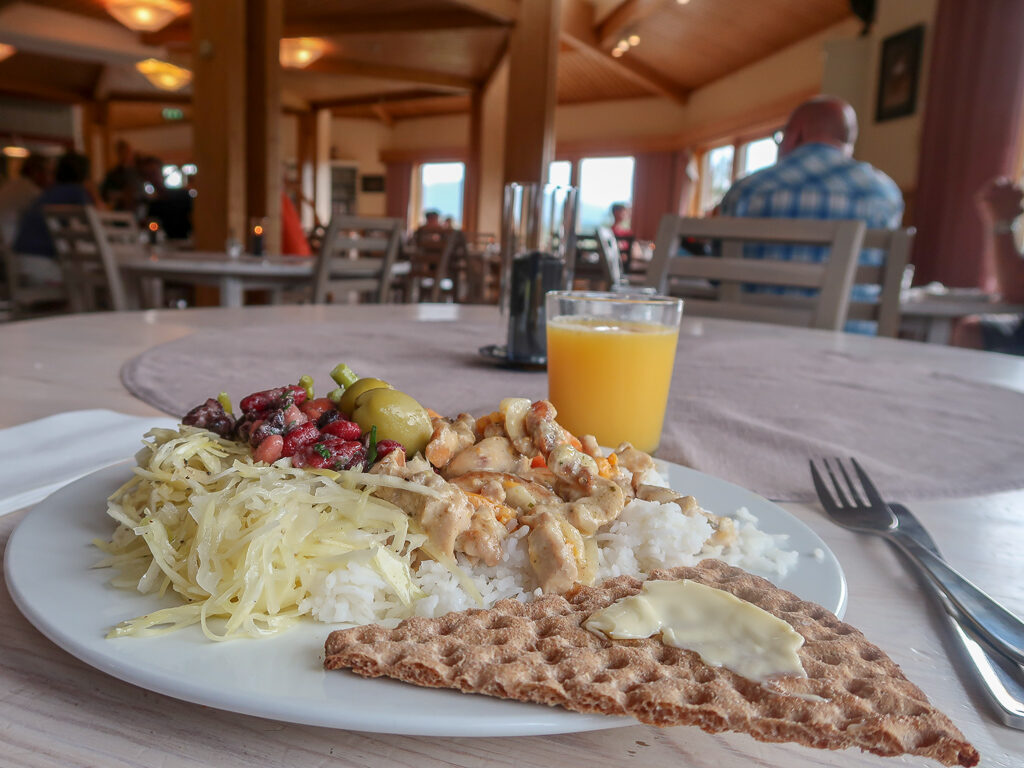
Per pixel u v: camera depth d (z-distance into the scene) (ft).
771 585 1.48
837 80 23.38
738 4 28.76
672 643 1.25
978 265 17.63
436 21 25.41
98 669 1.23
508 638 1.26
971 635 1.50
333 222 10.91
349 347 4.61
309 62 30.32
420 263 21.75
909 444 3.03
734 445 2.92
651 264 7.72
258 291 17.34
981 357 5.41
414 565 1.61
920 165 18.95
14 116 48.03
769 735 1.05
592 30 33.83
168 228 23.53
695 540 1.70
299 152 46.93
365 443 1.80
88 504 1.79
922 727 1.03
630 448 2.23
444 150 52.70
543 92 23.13
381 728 1.07
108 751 1.12
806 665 1.19
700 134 39.86
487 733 1.07
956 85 17.95
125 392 3.29
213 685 1.13
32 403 3.05
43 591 1.38
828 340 5.94
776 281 7.13
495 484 1.79
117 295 11.52
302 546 1.48
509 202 4.10
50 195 16.62
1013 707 1.27
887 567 1.88
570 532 1.64
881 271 7.25
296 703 1.09
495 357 4.20
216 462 1.71
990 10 17.26
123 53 31.96
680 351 5.17
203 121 17.54
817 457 2.78
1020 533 2.12
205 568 1.39
